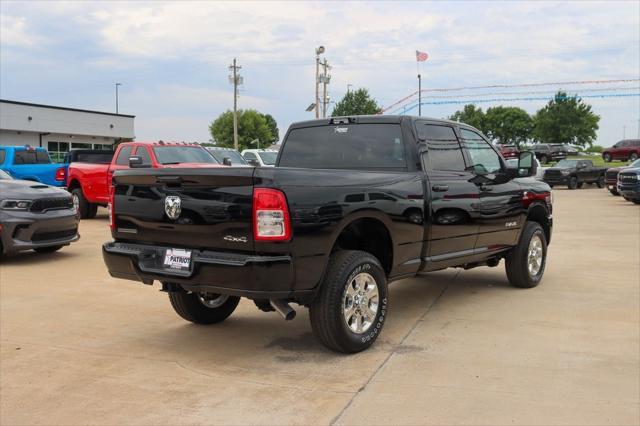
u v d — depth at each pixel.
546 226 7.67
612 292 7.05
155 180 4.68
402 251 5.27
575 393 3.96
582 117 78.69
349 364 4.57
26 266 8.83
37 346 5.08
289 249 4.21
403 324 5.68
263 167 4.30
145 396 3.98
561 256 9.77
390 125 5.78
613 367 4.46
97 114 53.59
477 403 3.81
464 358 4.68
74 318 5.97
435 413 3.67
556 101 79.56
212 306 5.68
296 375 4.35
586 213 18.25
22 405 3.86
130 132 57.47
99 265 8.92
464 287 7.39
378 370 4.43
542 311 6.14
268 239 4.15
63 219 9.34
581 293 7.00
